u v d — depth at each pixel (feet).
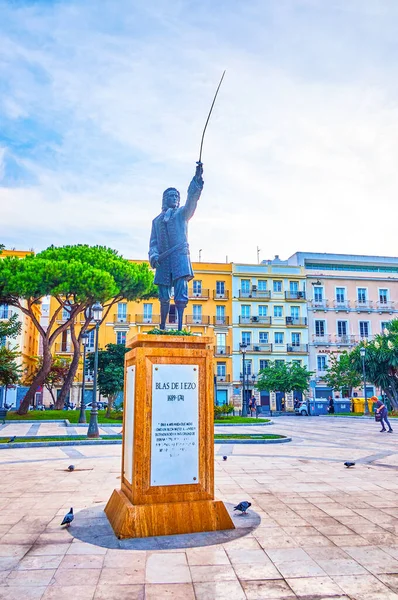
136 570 12.01
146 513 14.67
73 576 11.65
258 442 44.24
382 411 59.11
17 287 67.87
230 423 67.72
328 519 16.55
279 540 14.26
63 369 121.08
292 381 133.49
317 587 11.05
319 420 95.40
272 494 20.57
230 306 151.74
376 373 105.09
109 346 78.38
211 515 15.19
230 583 11.26
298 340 152.87
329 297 156.87
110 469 27.81
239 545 13.79
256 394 147.23
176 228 22.68
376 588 11.00
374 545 13.87
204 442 15.75
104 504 18.76
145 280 82.23
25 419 69.92
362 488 21.90
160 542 14.01
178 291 22.49
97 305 49.26
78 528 15.46
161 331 17.61
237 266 154.20
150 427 15.23
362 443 44.19
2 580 11.44
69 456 34.30
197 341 16.16
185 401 15.71
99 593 10.71
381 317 158.20
